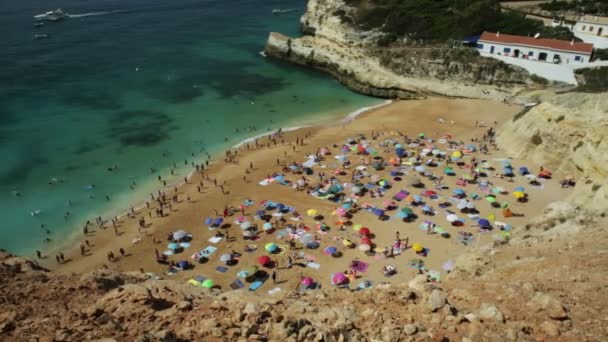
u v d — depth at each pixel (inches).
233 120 3070.9
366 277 1539.1
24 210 2043.6
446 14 3924.7
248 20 5999.0
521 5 4212.6
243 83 3809.1
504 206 1919.3
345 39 4077.3
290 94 3614.7
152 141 2731.3
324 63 4119.1
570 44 3122.5
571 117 2086.6
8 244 1822.1
